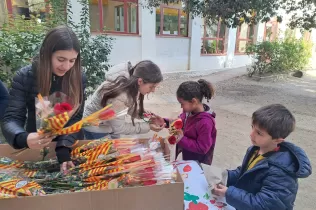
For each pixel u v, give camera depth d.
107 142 1.21
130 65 1.75
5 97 1.57
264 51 9.56
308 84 8.80
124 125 1.59
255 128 1.27
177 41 10.64
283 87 8.22
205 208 1.20
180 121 1.54
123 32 8.98
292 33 12.96
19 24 4.34
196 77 9.79
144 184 0.98
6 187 0.87
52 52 1.23
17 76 1.32
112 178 1.02
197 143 1.81
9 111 1.28
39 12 5.97
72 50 1.24
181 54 10.95
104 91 1.55
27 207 0.84
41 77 1.26
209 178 1.42
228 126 4.51
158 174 1.01
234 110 5.54
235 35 12.87
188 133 1.87
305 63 11.28
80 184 1.00
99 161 1.10
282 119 1.20
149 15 9.27
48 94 1.29
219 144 3.70
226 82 8.93
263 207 1.15
